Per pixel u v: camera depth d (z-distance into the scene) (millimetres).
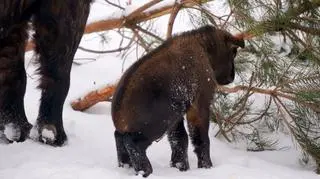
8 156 10883
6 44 11562
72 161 10711
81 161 10766
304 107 13492
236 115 14422
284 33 14281
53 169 9812
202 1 14828
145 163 9898
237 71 14484
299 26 13953
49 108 12102
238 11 13766
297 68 14023
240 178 10234
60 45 11977
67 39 12000
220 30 11836
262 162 12164
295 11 13820
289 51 15367
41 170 9734
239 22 13867
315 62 13625
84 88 16266
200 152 11141
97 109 16000
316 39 13875
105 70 18422
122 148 10320
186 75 10539
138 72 10047
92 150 11883
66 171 9703
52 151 11406
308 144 13164
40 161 10414
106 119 14609
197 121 11031
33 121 13562
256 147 14594
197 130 11094
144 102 9922
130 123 9898
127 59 19547
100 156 11422
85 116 14719
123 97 9875
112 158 11258
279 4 13727
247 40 14133
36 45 12055
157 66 10219
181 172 10578
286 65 14000
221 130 14398
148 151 12250
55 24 11836
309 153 13141
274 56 13984
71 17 11914
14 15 11266
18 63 11906
